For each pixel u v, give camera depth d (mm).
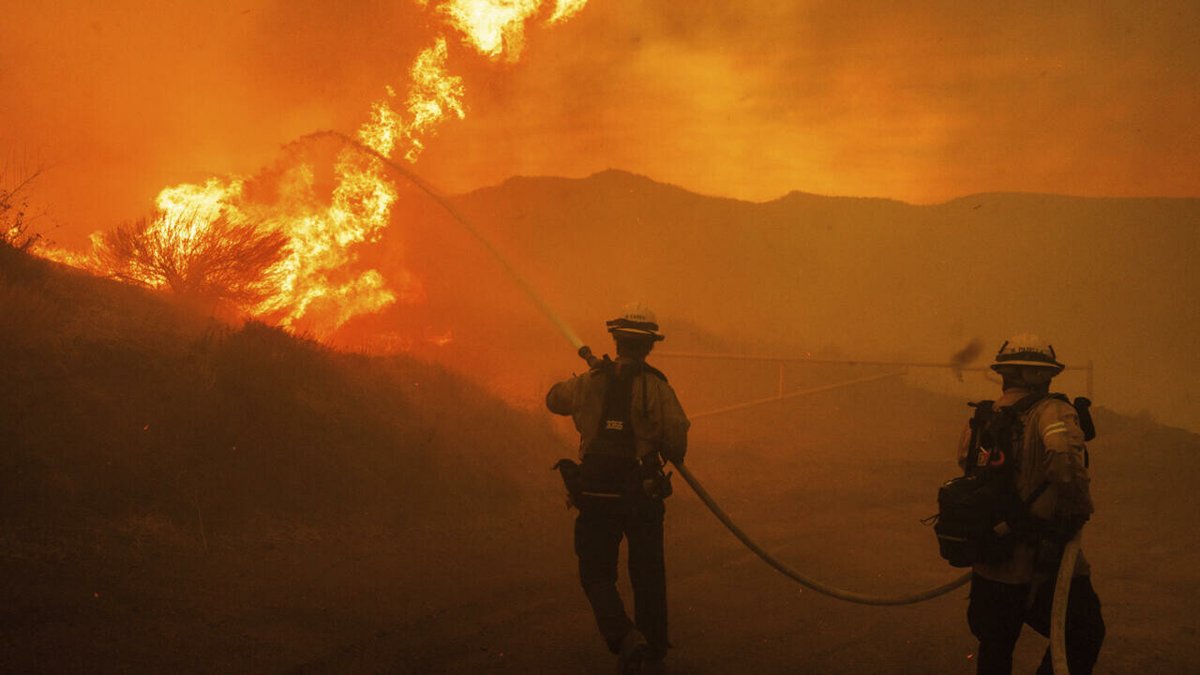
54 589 4664
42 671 3906
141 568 5168
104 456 5941
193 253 9516
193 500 6004
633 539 4625
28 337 6512
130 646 4266
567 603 5613
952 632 5461
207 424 6594
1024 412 3844
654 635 4582
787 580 6477
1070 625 3857
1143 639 5367
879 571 6883
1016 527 3752
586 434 4633
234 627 4664
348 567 5836
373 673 4359
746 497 9547
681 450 4578
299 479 6691
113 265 9586
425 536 6727
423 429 8133
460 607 5375
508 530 7215
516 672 4527
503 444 8875
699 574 6523
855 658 4977
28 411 5895
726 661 4863
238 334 7977
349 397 7949
